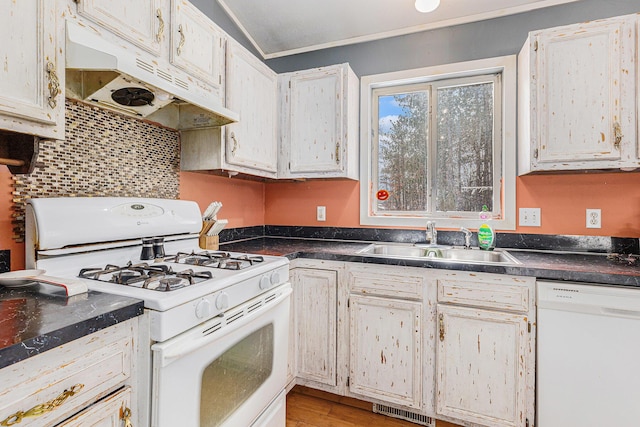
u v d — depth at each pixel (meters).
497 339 1.43
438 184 2.17
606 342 1.27
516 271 1.38
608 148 1.47
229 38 1.65
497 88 2.02
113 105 1.30
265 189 2.54
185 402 0.88
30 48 0.83
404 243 2.14
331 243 2.21
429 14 1.98
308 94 2.06
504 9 1.91
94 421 0.72
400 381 1.61
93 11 1.00
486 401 1.45
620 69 1.45
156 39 1.24
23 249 1.07
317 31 2.20
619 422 1.26
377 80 2.21
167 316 0.82
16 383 0.58
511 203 1.90
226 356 1.05
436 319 1.54
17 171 0.99
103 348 0.74
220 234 2.07
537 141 1.60
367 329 1.67
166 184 1.65
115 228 1.22
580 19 1.79
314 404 1.81
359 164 2.27
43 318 0.69
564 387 1.32
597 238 1.74
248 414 1.18
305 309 1.81
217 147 1.64
